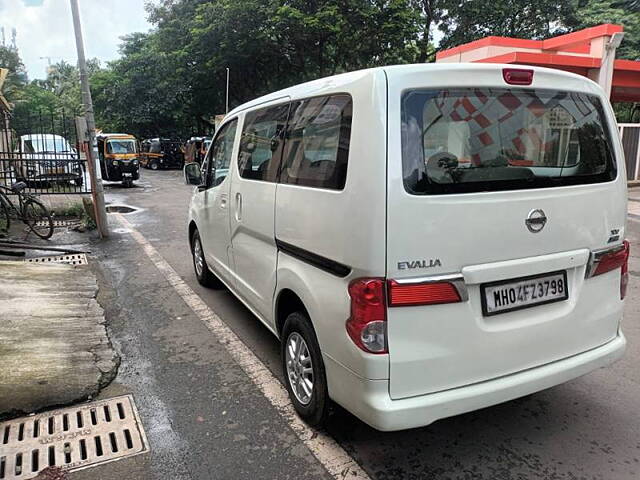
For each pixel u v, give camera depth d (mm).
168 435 2947
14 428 3004
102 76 36469
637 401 3301
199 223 5426
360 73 2438
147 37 35344
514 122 2529
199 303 5246
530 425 3041
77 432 2977
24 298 5156
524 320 2551
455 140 2361
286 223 3020
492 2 24000
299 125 3016
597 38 14320
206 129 35656
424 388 2342
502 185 2436
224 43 22688
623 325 4570
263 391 3451
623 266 2979
